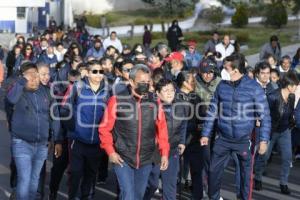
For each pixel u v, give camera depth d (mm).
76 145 8102
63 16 41062
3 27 38844
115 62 10031
